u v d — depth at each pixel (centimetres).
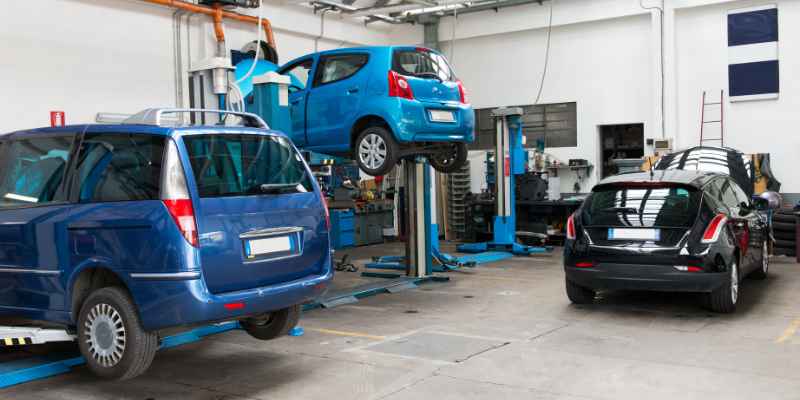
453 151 799
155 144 383
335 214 1267
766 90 1196
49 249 407
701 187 609
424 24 1505
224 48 1138
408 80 691
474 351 495
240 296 374
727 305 601
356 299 727
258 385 421
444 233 1440
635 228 595
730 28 1224
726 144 1243
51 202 417
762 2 1194
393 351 499
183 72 1122
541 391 398
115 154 399
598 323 587
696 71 1265
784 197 1192
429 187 870
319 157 1022
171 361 482
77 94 977
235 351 509
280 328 459
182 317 359
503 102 1477
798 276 832
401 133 677
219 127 406
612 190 636
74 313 404
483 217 1327
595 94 1366
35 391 416
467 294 755
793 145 1182
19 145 451
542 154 1360
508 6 1416
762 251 773
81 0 979
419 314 645
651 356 474
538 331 559
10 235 429
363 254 1183
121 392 411
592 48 1365
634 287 594
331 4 1303
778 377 417
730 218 618
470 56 1511
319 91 742
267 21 1232
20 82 912
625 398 383
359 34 1477
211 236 369
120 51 1030
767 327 558
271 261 398
